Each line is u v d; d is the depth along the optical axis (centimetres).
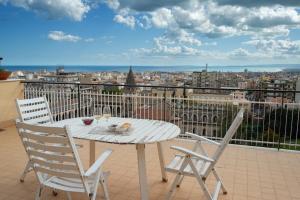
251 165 392
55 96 608
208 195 255
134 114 544
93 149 332
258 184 330
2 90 578
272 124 473
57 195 296
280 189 319
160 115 529
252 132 483
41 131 211
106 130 279
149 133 273
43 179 238
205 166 277
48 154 218
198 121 508
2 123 586
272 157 427
